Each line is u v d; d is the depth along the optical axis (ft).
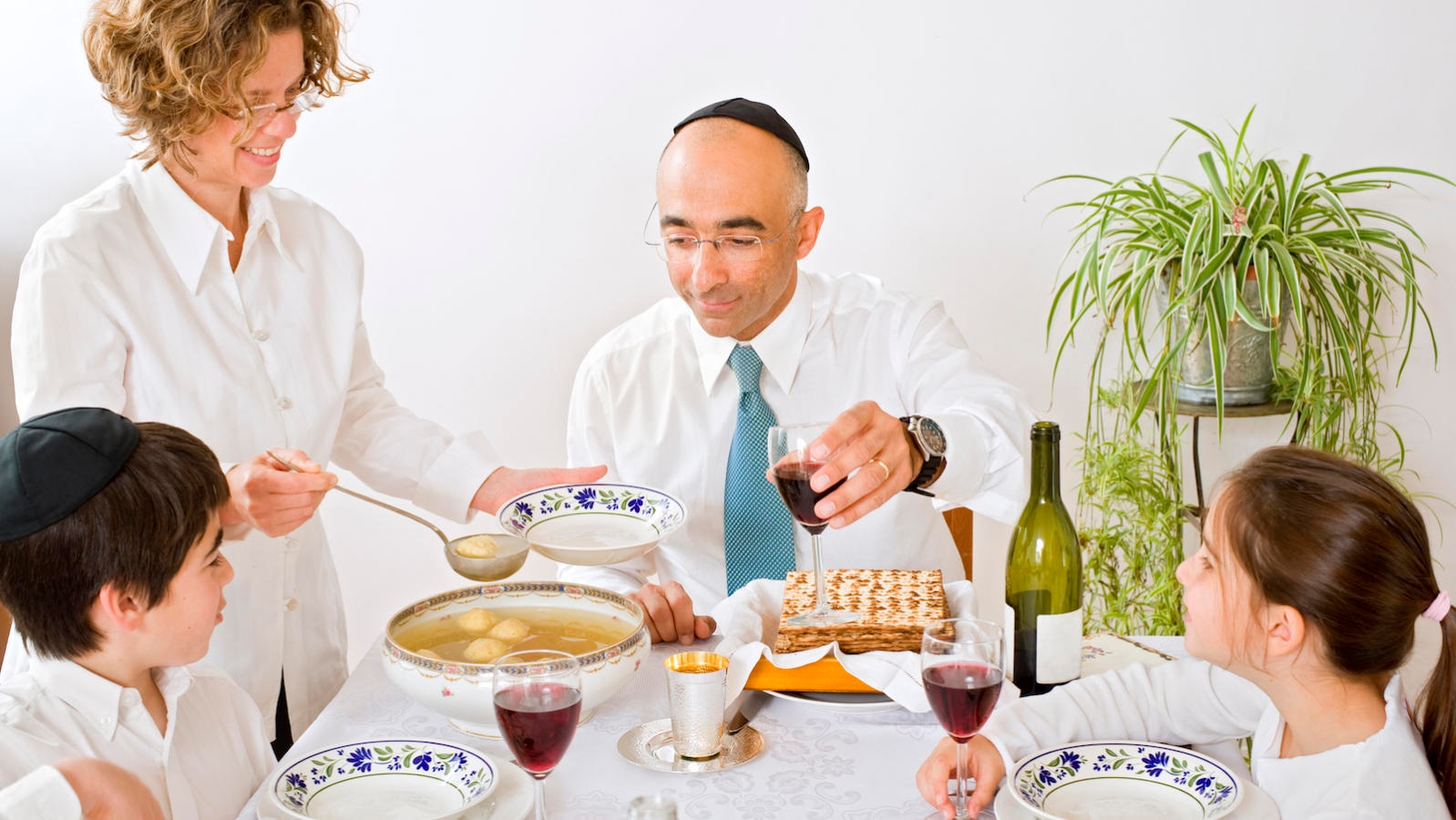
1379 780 3.65
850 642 4.68
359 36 9.08
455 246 9.38
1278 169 8.39
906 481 5.06
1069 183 9.30
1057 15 9.11
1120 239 9.20
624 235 9.37
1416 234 8.50
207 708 4.65
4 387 9.17
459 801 3.87
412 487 6.50
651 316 7.16
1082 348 9.47
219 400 5.85
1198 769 3.92
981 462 5.55
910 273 9.46
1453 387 9.48
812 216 6.48
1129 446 8.82
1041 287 9.45
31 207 9.02
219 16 5.13
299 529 6.18
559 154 9.27
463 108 9.20
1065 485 9.68
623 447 6.98
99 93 8.89
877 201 9.37
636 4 9.09
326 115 9.18
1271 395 8.71
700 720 4.20
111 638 4.12
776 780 4.11
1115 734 4.35
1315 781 3.82
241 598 5.89
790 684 4.62
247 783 4.73
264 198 6.06
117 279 5.58
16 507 3.93
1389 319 9.39
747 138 5.79
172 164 5.76
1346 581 3.71
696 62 9.17
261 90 5.41
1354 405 8.36
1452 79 9.18
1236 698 4.33
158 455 4.10
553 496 5.37
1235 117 9.27
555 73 9.17
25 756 3.91
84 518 3.95
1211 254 8.04
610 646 4.37
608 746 4.38
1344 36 9.16
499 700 3.59
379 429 6.61
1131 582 9.14
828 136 9.27
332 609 6.62
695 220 5.82
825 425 4.82
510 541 5.40
